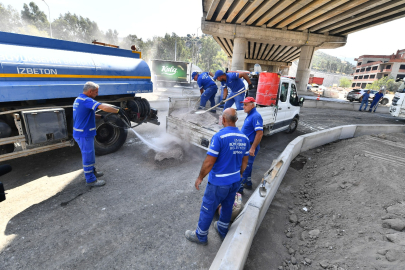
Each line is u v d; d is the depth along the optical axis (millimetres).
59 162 4629
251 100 3756
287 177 4711
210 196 2432
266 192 3084
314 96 24922
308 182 4504
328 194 3797
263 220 3188
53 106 4203
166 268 2330
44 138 3947
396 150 5410
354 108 17125
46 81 3834
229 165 2369
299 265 2408
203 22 21422
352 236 2627
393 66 71875
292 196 3973
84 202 3336
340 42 23312
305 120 11594
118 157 5012
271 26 21516
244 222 2408
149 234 2791
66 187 3703
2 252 2387
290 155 4859
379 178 3693
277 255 2570
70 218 2975
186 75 24500
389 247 2252
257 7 17875
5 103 3812
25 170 4211
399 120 13266
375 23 19672
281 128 7262
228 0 15484
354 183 3773
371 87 64375
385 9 15727
